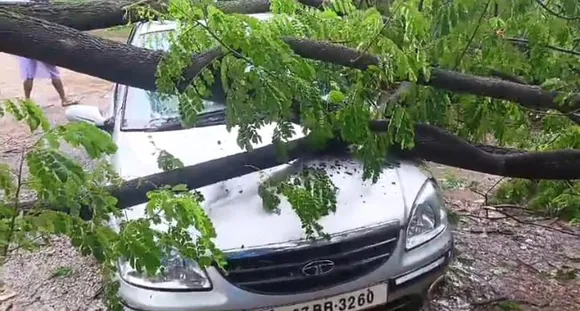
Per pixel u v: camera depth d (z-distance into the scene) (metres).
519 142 3.15
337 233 2.80
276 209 2.82
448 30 2.17
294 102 2.07
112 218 2.30
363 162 2.34
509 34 2.38
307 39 2.11
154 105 3.63
